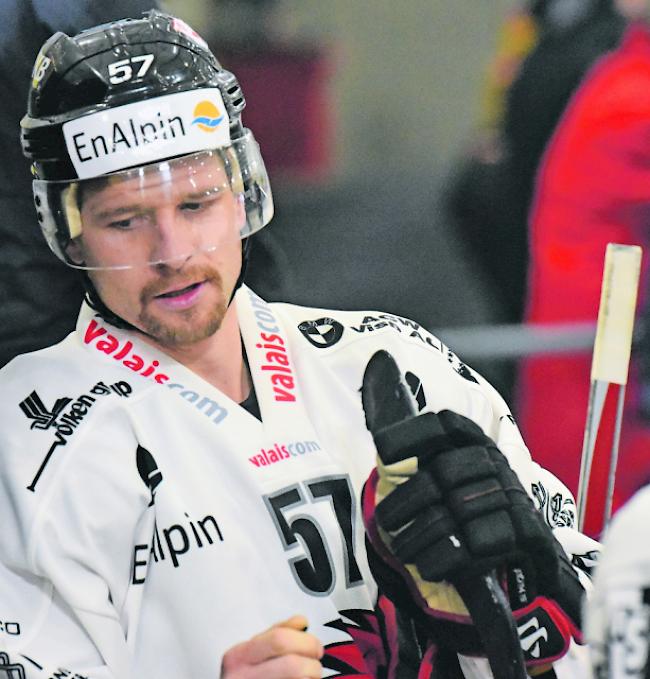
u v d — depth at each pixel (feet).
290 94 57.52
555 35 29.50
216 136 14.74
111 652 14.32
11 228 19.27
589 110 29.01
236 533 14.85
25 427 14.93
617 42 29.01
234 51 56.75
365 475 15.87
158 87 14.53
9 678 14.03
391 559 14.23
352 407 16.25
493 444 14.08
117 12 19.58
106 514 14.49
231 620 14.48
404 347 16.99
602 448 29.25
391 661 15.43
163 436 15.06
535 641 15.20
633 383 29.55
